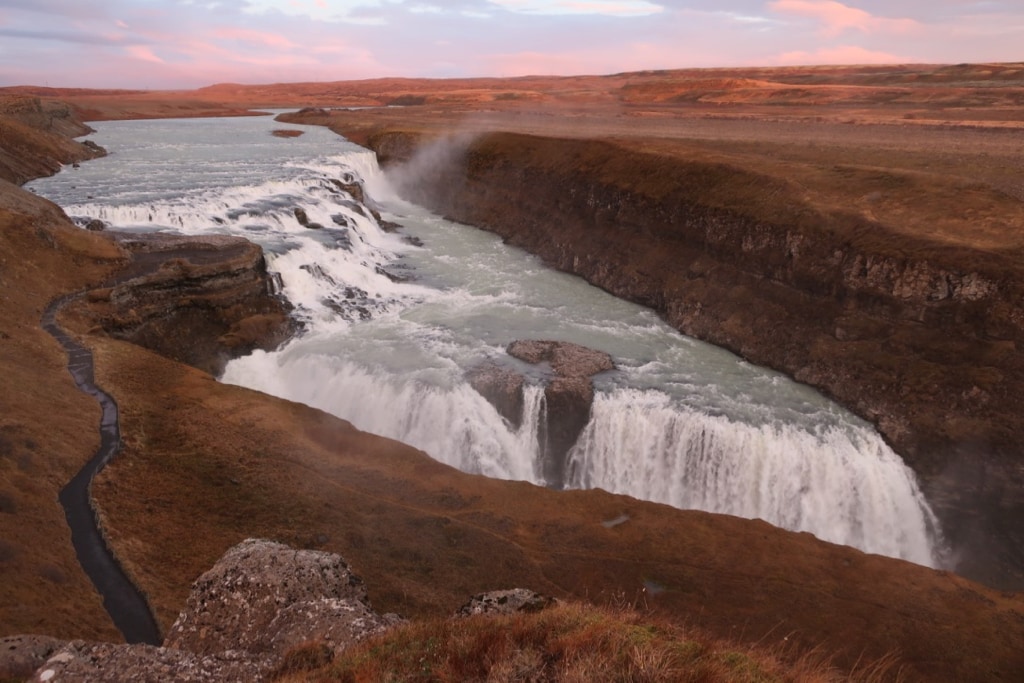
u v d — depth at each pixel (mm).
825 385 36781
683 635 8703
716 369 39031
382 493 25422
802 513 31297
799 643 20438
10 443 22297
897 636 20875
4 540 17672
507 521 24719
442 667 7887
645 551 23891
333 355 37531
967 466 30750
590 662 7312
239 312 39250
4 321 30906
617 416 33250
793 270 41531
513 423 34094
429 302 46781
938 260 34844
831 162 58656
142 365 31828
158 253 40656
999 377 31703
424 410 33625
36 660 9547
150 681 8867
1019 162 56531
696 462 32438
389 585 20328
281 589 11336
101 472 22938
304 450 27281
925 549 30672
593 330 43438
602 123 103750
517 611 10391
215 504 22875
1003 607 22312
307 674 8812
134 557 19156
